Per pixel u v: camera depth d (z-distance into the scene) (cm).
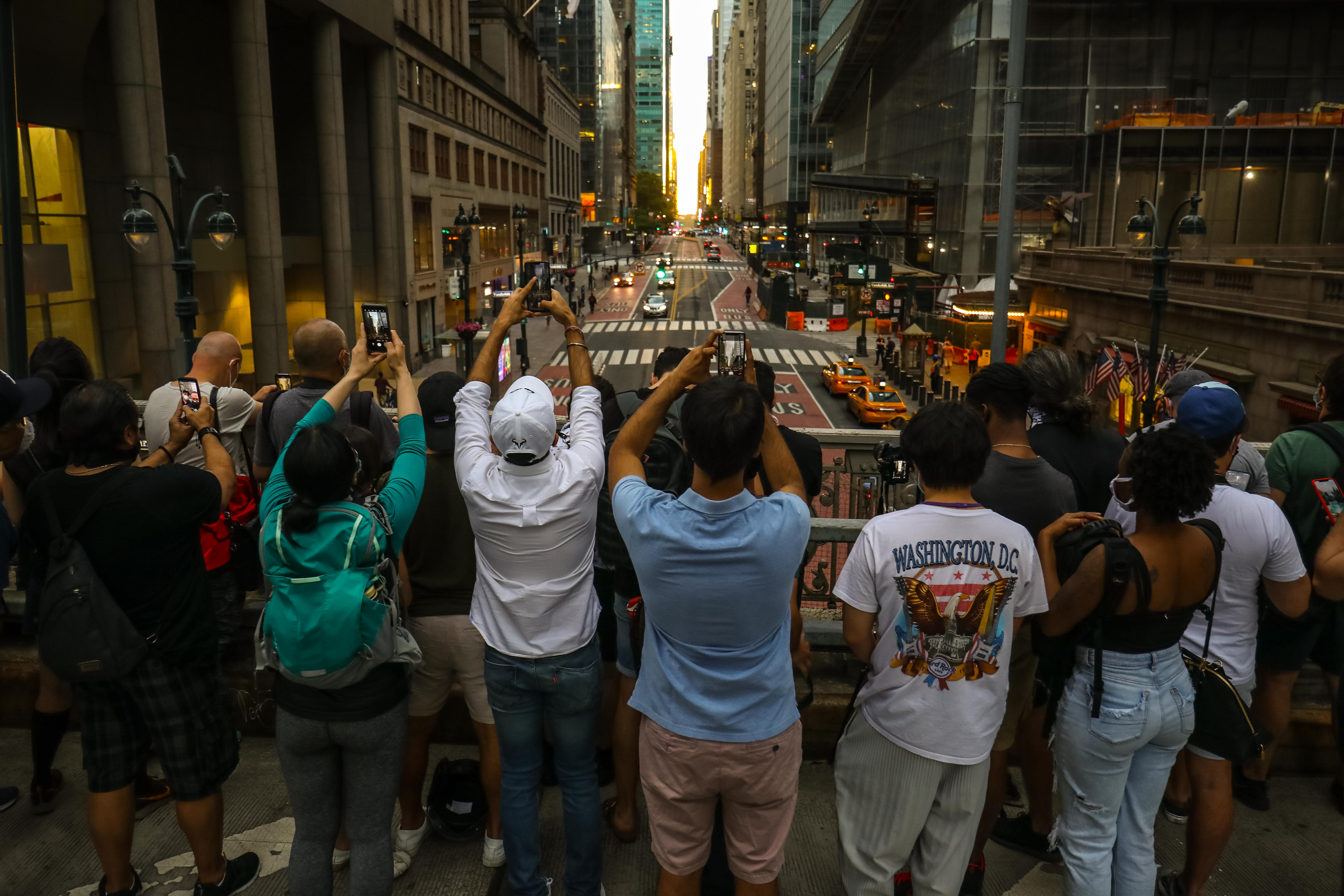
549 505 263
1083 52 4456
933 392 3572
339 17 3506
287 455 246
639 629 296
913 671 252
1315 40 4412
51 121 2202
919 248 6325
